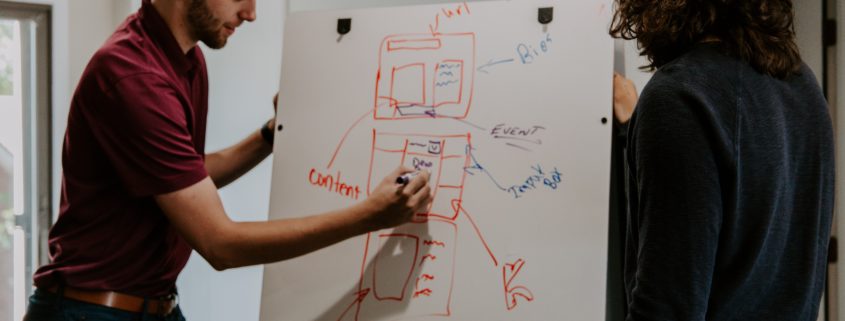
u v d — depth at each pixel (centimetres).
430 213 138
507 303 131
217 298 248
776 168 91
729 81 90
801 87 97
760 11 93
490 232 133
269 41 238
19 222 261
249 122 242
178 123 126
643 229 91
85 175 134
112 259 136
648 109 91
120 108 124
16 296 264
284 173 149
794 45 97
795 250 96
